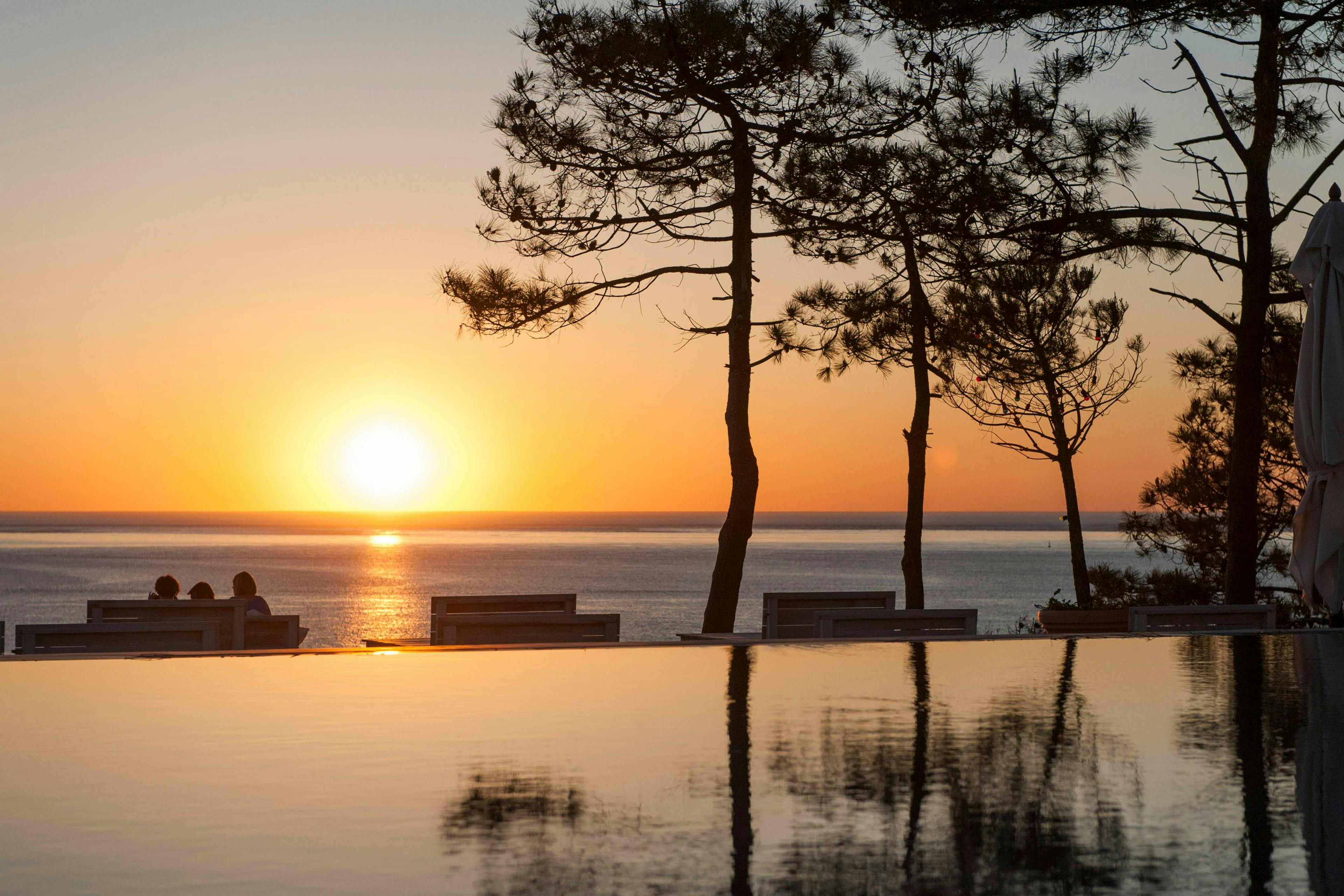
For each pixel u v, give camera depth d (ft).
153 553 423.64
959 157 44.06
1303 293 44.70
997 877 9.32
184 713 16.93
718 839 10.41
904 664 23.24
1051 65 42.27
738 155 48.93
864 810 11.44
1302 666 22.90
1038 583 261.85
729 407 49.80
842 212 48.75
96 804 11.55
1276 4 42.22
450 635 26.25
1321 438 29.48
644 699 18.42
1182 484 60.39
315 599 205.05
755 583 250.37
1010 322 56.29
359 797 11.88
